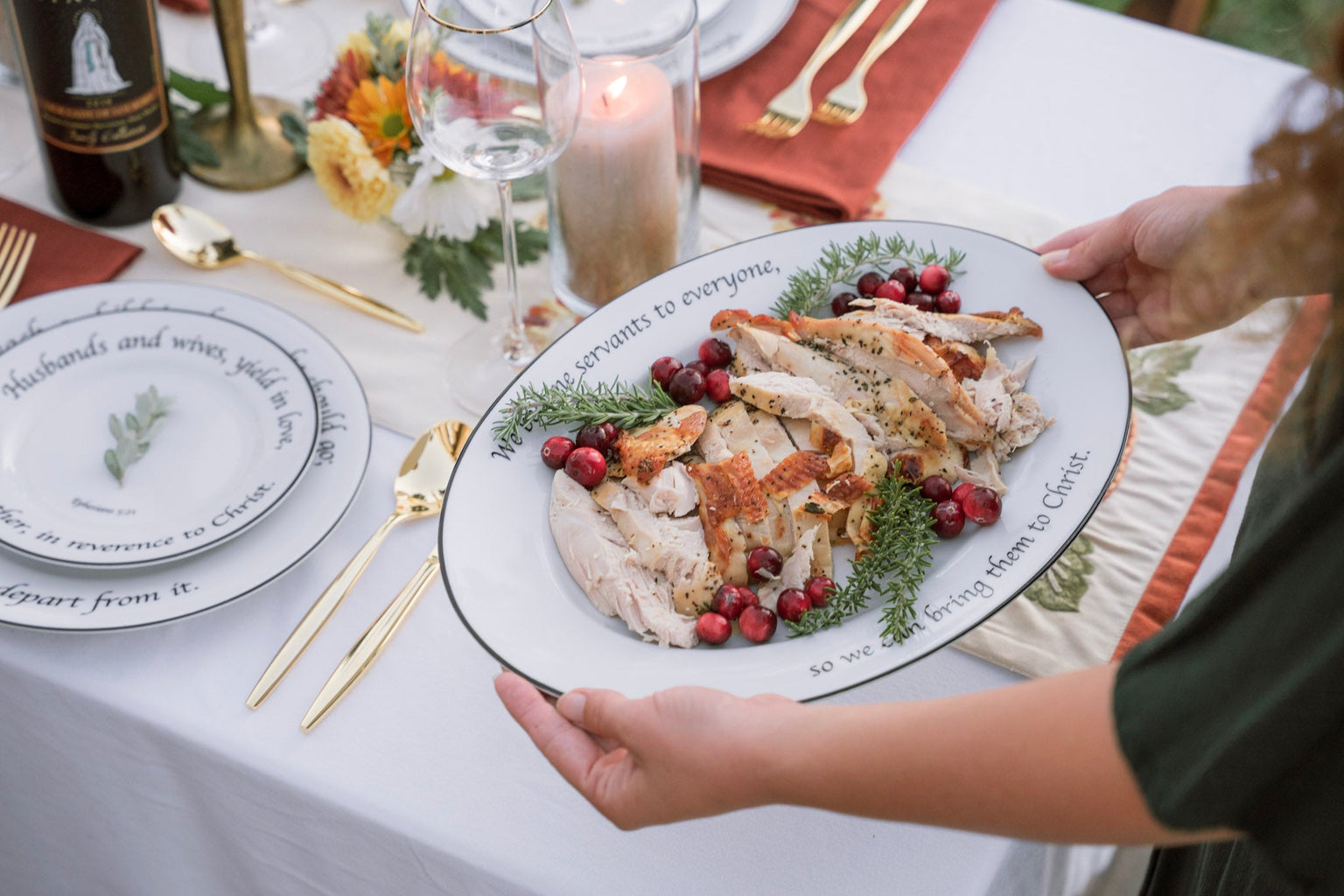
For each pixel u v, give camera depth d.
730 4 1.19
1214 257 0.75
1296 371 0.88
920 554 0.88
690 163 1.06
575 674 0.85
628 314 0.99
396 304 1.08
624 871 0.85
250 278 1.10
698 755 0.79
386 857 0.88
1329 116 0.67
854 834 0.86
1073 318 0.98
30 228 1.10
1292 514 0.69
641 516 0.92
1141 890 1.04
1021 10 1.27
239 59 1.13
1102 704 0.72
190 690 0.90
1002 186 1.15
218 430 0.97
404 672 0.91
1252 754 0.68
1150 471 0.99
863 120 1.17
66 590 0.91
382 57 1.08
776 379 0.96
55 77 1.04
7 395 0.98
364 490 0.98
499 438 0.93
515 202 1.14
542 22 0.92
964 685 0.91
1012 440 0.94
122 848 0.99
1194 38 1.24
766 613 0.88
